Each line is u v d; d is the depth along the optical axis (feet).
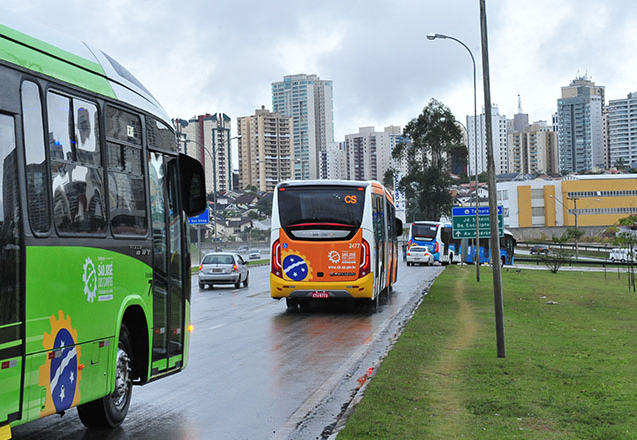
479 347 49.34
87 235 23.44
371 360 45.55
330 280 74.23
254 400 33.30
